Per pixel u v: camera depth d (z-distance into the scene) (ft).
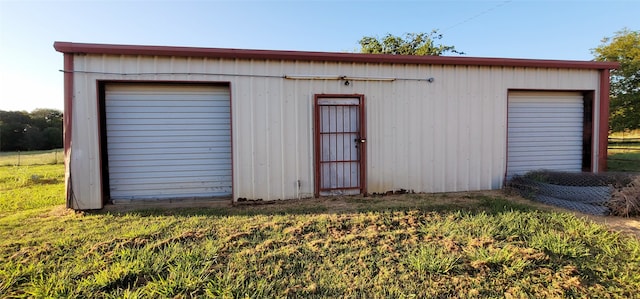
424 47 57.57
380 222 14.49
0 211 17.75
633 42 48.85
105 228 14.08
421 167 21.47
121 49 17.67
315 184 20.30
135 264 9.99
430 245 11.75
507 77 22.27
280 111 19.76
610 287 9.15
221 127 20.18
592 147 23.44
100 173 18.03
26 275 9.75
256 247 11.75
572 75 23.03
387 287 9.11
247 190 19.54
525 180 20.53
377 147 20.93
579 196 16.92
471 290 8.91
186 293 8.73
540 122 23.61
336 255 11.13
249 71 19.31
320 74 20.07
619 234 12.85
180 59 18.60
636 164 33.35
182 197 19.89
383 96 20.86
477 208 16.74
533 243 11.53
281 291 8.93
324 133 20.47
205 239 12.57
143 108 19.31
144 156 19.49
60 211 17.47
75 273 9.73
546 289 9.03
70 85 17.58
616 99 49.55
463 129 21.88
